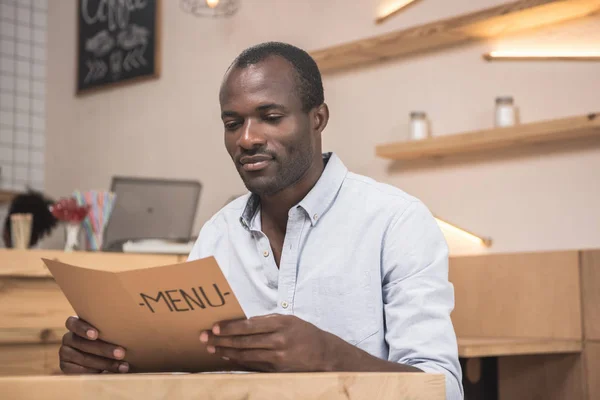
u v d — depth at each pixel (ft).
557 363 8.54
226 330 3.41
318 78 4.51
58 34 16.15
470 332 9.34
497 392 9.08
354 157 11.19
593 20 9.05
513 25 9.45
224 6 13.12
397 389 3.28
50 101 16.17
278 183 4.31
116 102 14.85
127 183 11.00
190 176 13.46
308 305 4.48
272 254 4.66
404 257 4.35
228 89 4.29
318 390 3.10
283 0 12.36
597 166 8.87
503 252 9.57
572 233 9.03
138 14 14.46
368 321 4.39
